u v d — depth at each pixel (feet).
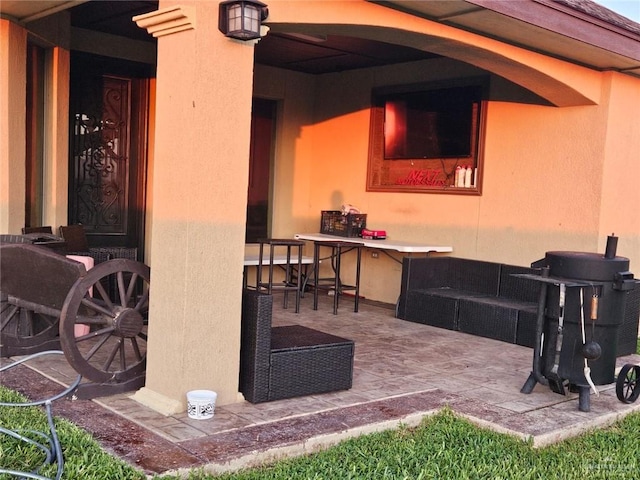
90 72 22.74
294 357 12.89
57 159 19.63
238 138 11.95
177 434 10.66
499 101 22.36
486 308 20.01
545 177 21.16
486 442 11.57
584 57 18.29
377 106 26.63
